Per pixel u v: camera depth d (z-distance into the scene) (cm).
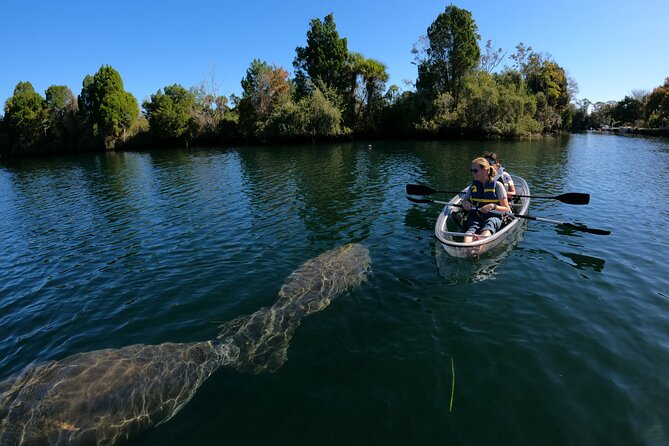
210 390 392
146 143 4719
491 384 393
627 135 5459
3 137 4500
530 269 654
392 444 328
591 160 2175
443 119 4016
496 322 502
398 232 877
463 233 727
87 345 485
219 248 819
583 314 512
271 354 446
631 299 546
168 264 743
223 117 4672
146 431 345
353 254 686
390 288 601
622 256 698
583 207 1058
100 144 4653
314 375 413
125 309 572
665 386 381
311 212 1090
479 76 4184
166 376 385
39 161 3619
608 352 434
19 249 891
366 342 468
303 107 4019
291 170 2006
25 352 476
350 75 4534
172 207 1234
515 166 1939
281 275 667
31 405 328
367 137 4544
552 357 430
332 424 350
